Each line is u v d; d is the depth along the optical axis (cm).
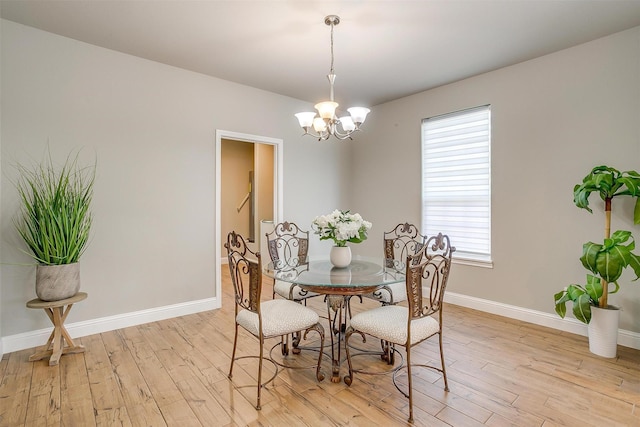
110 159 303
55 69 276
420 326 201
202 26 261
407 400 202
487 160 358
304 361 253
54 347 245
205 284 363
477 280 366
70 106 283
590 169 288
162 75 330
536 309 323
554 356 256
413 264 196
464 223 379
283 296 289
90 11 241
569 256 301
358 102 457
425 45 292
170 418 184
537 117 318
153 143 326
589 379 223
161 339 288
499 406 195
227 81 374
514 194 336
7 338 259
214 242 369
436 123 403
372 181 479
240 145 689
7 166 258
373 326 205
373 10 238
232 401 200
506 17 247
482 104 357
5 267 259
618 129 273
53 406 193
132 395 205
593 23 257
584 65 289
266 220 622
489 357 255
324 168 477
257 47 295
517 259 335
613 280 238
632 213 266
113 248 306
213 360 252
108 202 302
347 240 260
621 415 186
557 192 307
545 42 287
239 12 241
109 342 281
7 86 257
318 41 285
